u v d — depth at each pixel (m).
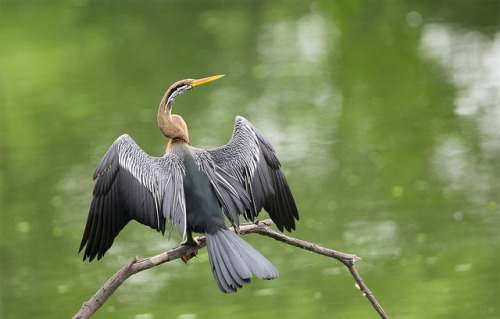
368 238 12.85
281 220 7.12
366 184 14.80
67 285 12.28
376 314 10.70
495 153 15.77
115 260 12.98
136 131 17.94
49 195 15.51
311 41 23.80
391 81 20.20
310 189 14.70
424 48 22.47
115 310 11.27
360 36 24.06
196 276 12.47
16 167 16.67
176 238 13.88
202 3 28.72
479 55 21.41
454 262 11.98
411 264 12.01
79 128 18.44
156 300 11.59
